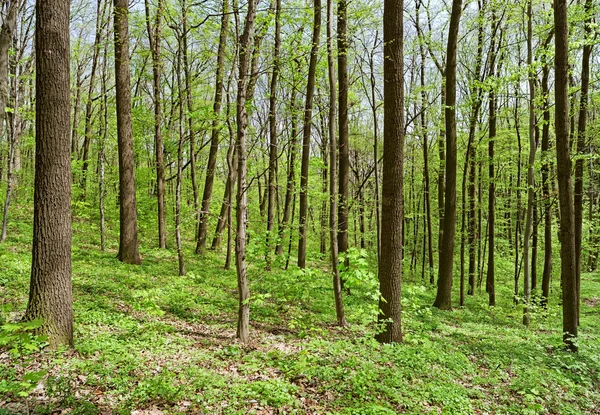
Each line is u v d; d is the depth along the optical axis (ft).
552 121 47.80
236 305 34.19
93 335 21.33
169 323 26.50
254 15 24.07
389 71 25.68
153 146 66.64
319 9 32.96
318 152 79.82
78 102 72.64
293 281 39.52
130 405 14.65
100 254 44.86
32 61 54.19
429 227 62.59
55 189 18.85
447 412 17.25
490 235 53.36
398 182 26.25
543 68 45.01
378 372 20.61
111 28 49.73
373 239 84.48
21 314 21.93
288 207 58.13
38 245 18.71
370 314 29.43
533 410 19.07
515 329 38.70
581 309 57.47
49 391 14.34
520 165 58.65
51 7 18.35
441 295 45.85
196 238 70.79
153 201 59.88
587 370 26.84
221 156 68.49
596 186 83.41
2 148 64.18
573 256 30.66
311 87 43.52
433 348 26.73
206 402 15.65
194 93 52.44
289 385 17.72
